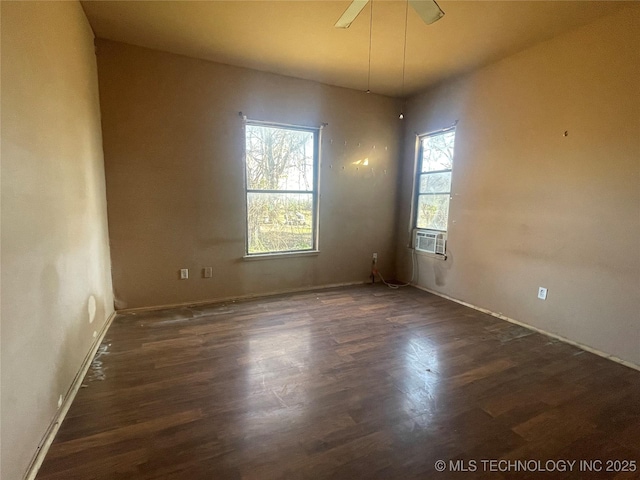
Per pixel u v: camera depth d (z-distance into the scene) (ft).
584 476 4.88
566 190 9.53
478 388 7.14
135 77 10.69
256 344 9.09
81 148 7.99
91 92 9.32
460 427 5.89
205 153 11.96
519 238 10.87
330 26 9.18
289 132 13.61
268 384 7.15
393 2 7.88
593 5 7.96
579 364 8.29
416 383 7.29
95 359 8.11
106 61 10.27
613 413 6.37
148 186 11.26
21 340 4.60
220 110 12.00
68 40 7.25
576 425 6.00
